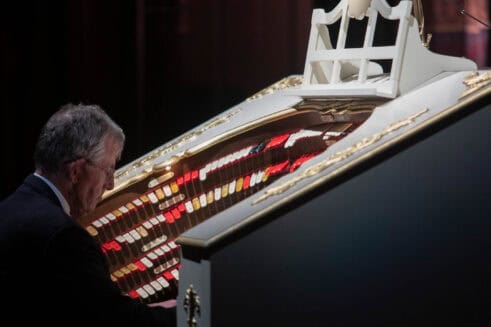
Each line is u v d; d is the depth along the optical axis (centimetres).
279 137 462
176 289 462
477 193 332
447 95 356
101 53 896
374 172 326
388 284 330
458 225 332
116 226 473
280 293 321
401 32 388
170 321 379
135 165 486
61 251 379
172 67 905
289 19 863
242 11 880
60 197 412
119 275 467
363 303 328
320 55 426
